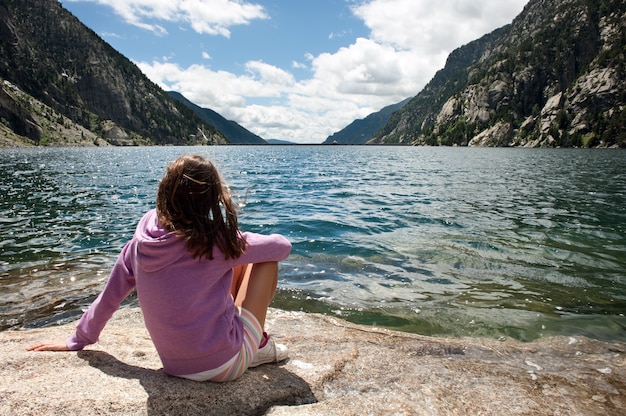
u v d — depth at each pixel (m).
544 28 197.38
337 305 5.21
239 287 2.52
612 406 2.77
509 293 5.61
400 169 31.78
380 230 9.18
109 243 8.31
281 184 19.56
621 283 5.98
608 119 124.06
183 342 2.10
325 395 2.63
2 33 199.62
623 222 10.09
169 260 1.99
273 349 2.82
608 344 4.12
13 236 8.80
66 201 13.88
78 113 197.75
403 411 2.44
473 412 2.54
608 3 179.38
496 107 174.62
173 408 2.11
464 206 12.55
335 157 59.47
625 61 134.00
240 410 2.23
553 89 166.62
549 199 14.20
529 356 3.76
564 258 7.15
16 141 118.62
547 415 2.59
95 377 2.32
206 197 1.99
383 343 3.77
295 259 7.09
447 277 6.23
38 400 2.03
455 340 4.11
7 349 2.83
